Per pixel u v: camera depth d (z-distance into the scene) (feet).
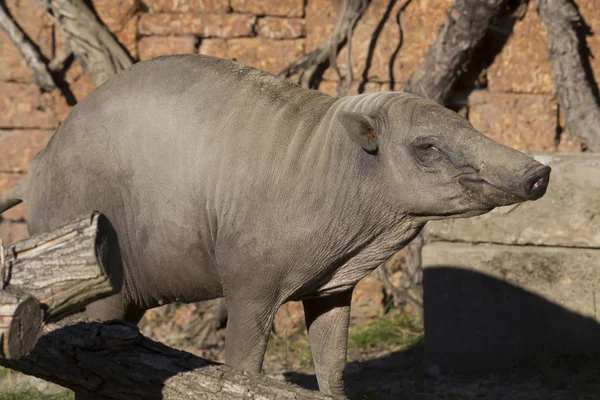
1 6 72.95
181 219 43.19
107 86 45.21
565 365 60.29
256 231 41.75
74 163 44.57
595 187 59.88
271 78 44.42
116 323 36.42
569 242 60.75
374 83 73.36
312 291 44.06
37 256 29.17
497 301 61.46
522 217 61.46
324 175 41.52
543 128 72.74
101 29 72.18
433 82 71.41
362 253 43.27
